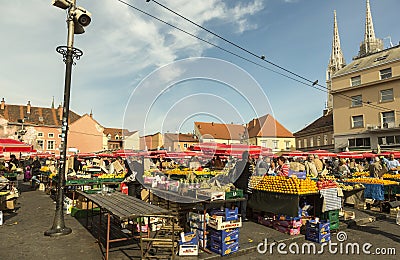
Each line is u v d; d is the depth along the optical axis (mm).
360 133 32844
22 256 4836
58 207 6316
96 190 6891
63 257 4805
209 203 5492
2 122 44656
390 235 6609
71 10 6492
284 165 8344
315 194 6762
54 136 49000
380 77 31562
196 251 4953
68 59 6500
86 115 49781
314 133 48031
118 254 4969
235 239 5215
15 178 14219
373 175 11812
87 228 6746
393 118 30219
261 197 7410
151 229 6332
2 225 7000
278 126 45625
